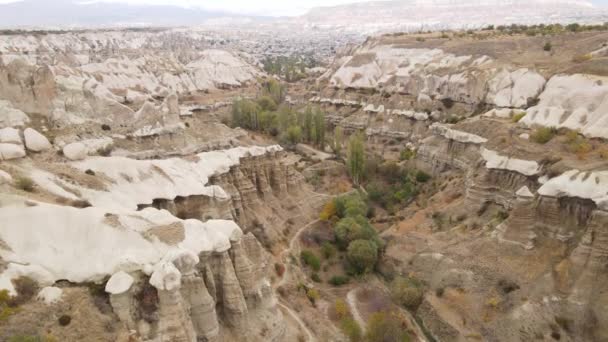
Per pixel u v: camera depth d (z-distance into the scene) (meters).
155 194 46.66
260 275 39.81
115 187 44.47
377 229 70.75
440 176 79.94
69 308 29.23
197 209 49.59
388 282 57.84
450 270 54.38
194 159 57.91
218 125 84.56
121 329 29.42
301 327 44.78
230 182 60.62
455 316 49.66
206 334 33.47
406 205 77.56
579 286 46.22
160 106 71.44
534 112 68.94
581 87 71.69
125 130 64.69
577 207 50.22
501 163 61.88
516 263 51.25
